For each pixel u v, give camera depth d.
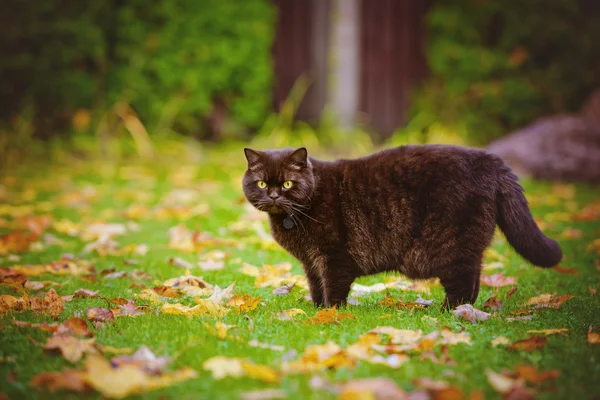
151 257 7.33
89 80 13.54
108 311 4.79
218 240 7.87
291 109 14.48
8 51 13.27
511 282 6.29
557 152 12.76
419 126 15.13
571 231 8.35
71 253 7.38
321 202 5.28
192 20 13.89
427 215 5.09
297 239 5.38
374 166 5.28
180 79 14.00
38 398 3.35
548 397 3.37
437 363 3.87
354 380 3.43
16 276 5.91
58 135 13.69
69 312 4.94
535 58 15.73
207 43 14.02
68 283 6.10
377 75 15.01
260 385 3.53
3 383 3.53
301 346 4.15
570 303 5.35
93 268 6.58
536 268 6.90
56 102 13.63
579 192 11.62
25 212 9.27
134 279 6.29
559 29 15.23
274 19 14.36
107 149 13.54
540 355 3.98
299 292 5.94
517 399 3.31
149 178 11.98
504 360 3.95
